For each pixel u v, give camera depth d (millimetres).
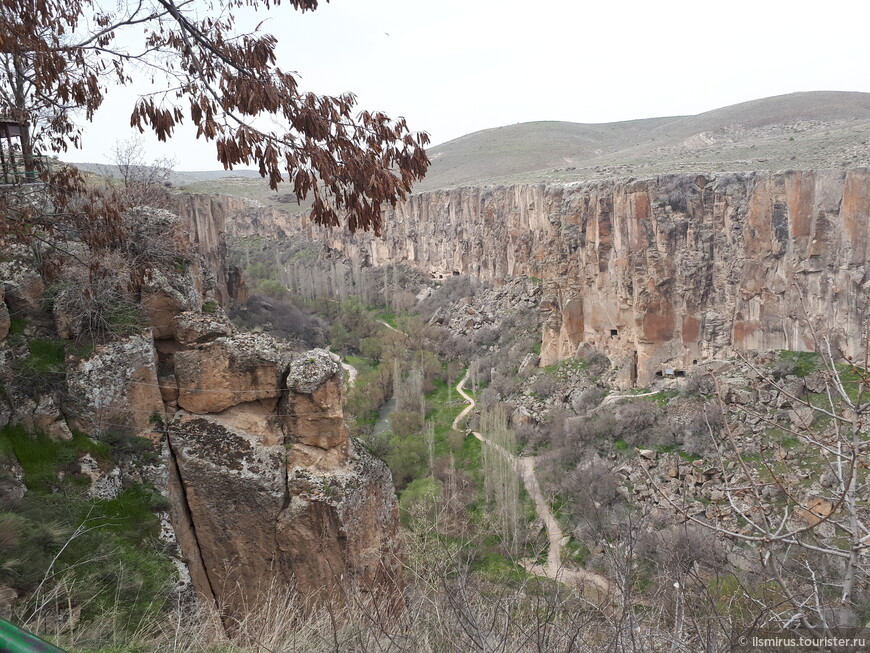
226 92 7957
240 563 13469
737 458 6984
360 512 13562
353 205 8516
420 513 20047
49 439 11859
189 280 14773
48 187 12727
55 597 8328
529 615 7121
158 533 11984
